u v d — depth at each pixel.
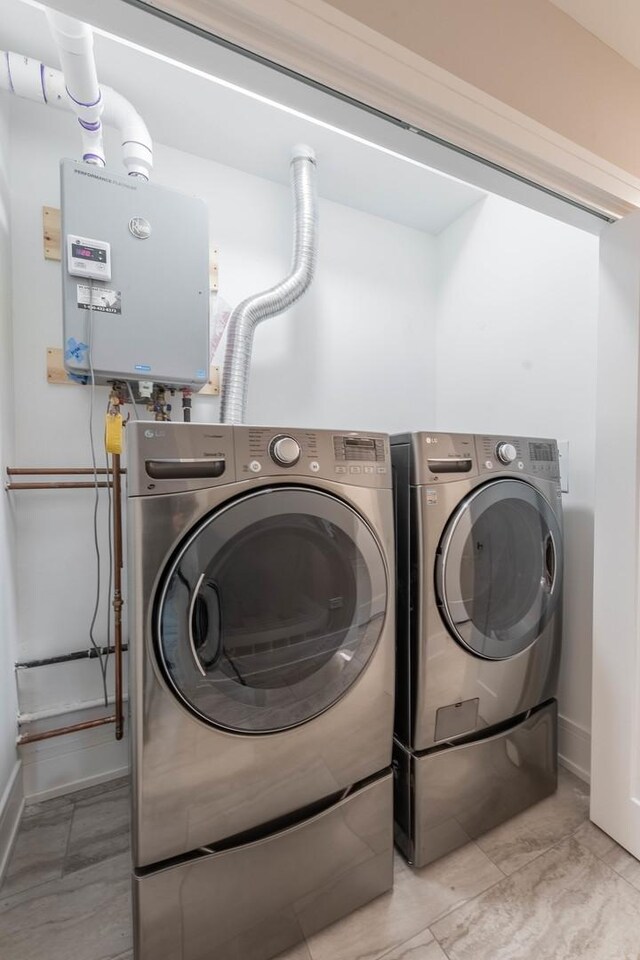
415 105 0.92
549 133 1.10
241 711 0.97
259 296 1.76
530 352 1.91
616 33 1.21
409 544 1.27
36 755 1.56
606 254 1.35
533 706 1.50
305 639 1.08
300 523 1.04
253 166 1.93
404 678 1.31
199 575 0.90
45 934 1.11
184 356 1.58
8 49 1.40
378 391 2.34
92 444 1.67
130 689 0.88
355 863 1.14
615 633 1.35
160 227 1.52
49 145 1.58
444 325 2.43
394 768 1.35
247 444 0.98
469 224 2.25
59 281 1.60
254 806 1.00
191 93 1.55
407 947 1.06
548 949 1.06
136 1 0.67
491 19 1.02
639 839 1.28
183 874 0.93
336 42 0.79
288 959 1.03
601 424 1.38
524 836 1.39
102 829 1.44
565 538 1.73
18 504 1.55
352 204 2.22
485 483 1.35
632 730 1.30
